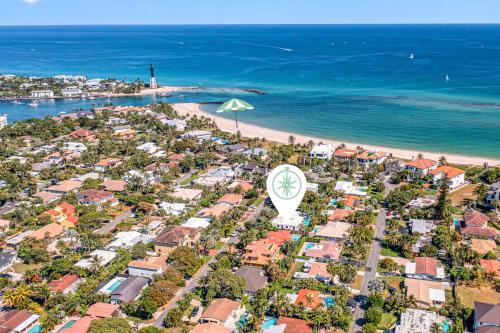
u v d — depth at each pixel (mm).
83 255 163375
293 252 161875
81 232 180625
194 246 165375
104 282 144750
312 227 182000
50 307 133875
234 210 193125
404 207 198625
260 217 186625
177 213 197375
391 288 140750
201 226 182625
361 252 158750
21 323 124625
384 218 190750
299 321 122250
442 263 154750
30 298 136500
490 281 142500
